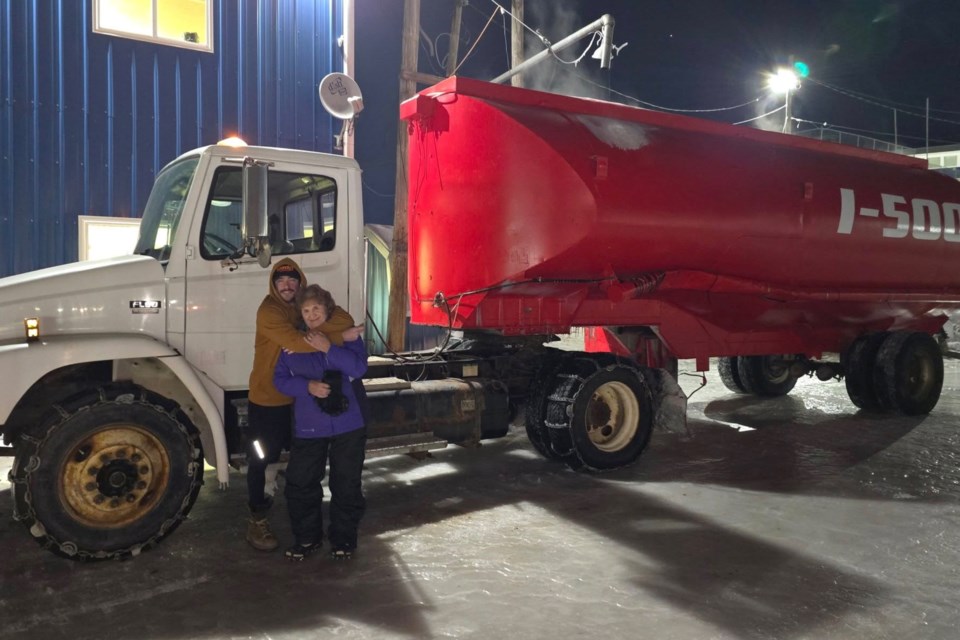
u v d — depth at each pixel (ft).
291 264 13.73
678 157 21.08
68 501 13.02
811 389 35.06
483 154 18.86
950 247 27.53
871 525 15.64
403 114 20.67
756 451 22.35
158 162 35.47
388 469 20.29
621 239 19.57
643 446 20.27
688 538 14.84
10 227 32.24
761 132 24.49
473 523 15.74
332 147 39.93
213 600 11.91
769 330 24.73
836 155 26.43
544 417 19.97
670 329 22.34
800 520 15.96
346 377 13.56
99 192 34.12
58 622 11.12
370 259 39.58
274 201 15.75
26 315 13.60
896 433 24.86
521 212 18.65
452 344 22.15
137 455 13.61
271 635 10.75
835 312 27.09
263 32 37.86
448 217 19.81
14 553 13.92
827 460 21.22
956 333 50.34
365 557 13.79
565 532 15.19
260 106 37.83
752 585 12.55
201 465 14.21
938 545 14.48
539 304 19.89
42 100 32.83
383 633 10.82
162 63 35.45
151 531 13.65
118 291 14.32
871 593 12.26
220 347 15.30
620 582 12.66
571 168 18.63
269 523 15.76
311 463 13.41
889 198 25.52
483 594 12.16
